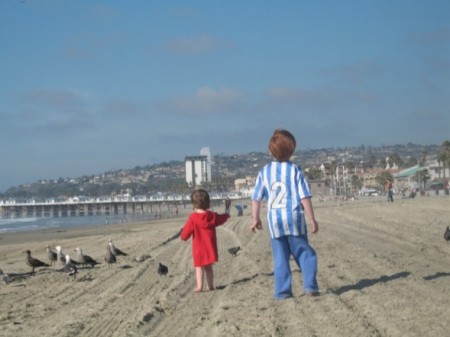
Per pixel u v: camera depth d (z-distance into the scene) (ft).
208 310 32.81
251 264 52.26
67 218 506.07
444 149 423.23
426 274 39.45
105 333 28.86
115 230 189.47
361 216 119.14
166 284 44.65
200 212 39.78
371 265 45.21
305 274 32.55
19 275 58.13
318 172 565.94
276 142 31.73
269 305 31.32
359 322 25.85
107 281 48.83
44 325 31.81
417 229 80.12
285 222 31.55
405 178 520.01
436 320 25.20
